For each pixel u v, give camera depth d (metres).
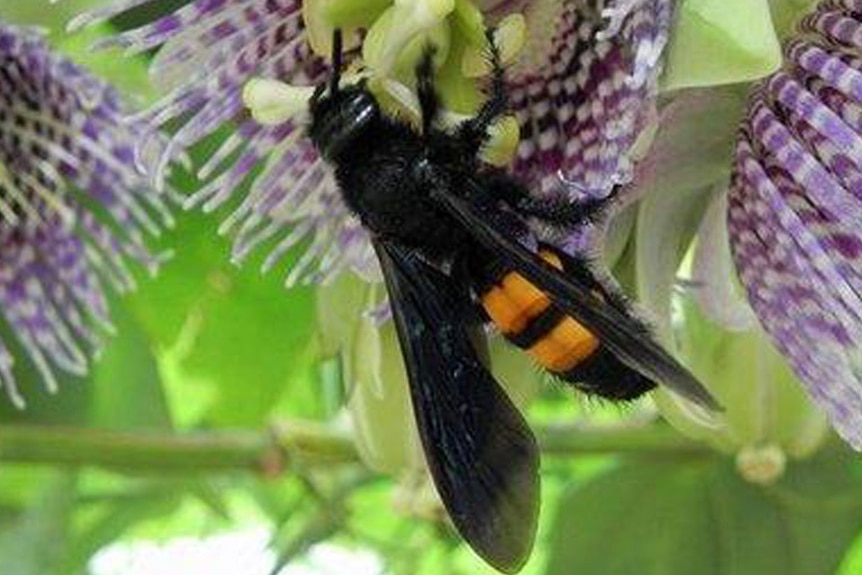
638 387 0.22
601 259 0.23
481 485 0.22
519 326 0.22
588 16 0.22
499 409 0.22
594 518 0.29
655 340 0.22
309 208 0.23
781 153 0.22
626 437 0.29
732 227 0.23
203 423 0.30
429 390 0.22
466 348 0.22
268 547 0.29
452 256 0.22
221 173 0.26
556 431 0.29
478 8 0.23
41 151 0.27
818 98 0.22
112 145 0.27
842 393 0.22
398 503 0.25
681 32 0.21
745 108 0.23
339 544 0.33
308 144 0.23
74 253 0.27
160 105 0.23
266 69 0.23
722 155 0.23
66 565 0.31
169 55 0.23
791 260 0.22
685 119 0.23
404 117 0.22
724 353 0.25
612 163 0.22
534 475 0.22
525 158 0.23
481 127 0.22
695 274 0.23
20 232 0.27
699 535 0.29
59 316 0.28
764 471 0.25
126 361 0.30
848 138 0.22
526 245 0.22
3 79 0.27
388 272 0.23
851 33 0.22
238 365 0.30
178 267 0.29
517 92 0.23
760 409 0.25
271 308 0.29
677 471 0.29
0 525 0.31
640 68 0.21
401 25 0.22
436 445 0.22
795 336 0.23
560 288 0.22
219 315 0.29
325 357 0.24
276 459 0.29
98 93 0.27
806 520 0.29
